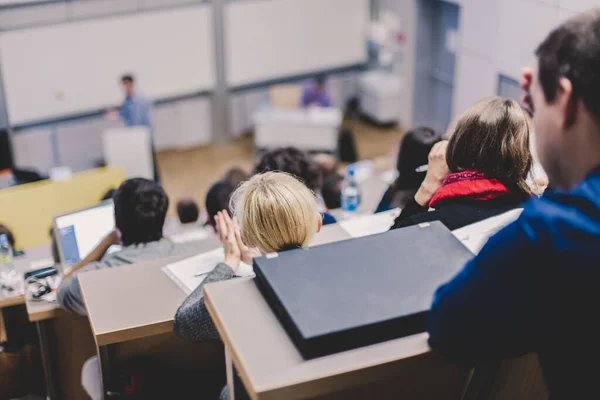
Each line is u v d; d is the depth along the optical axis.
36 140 8.73
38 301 2.76
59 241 3.42
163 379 2.04
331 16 10.06
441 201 1.54
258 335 1.07
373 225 1.99
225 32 9.42
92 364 2.61
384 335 1.06
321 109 9.42
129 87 8.16
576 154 0.87
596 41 0.83
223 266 1.66
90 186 5.21
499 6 4.54
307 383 0.99
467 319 0.94
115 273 1.80
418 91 10.12
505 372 1.24
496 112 1.50
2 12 8.00
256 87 10.01
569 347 0.91
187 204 4.89
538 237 0.85
